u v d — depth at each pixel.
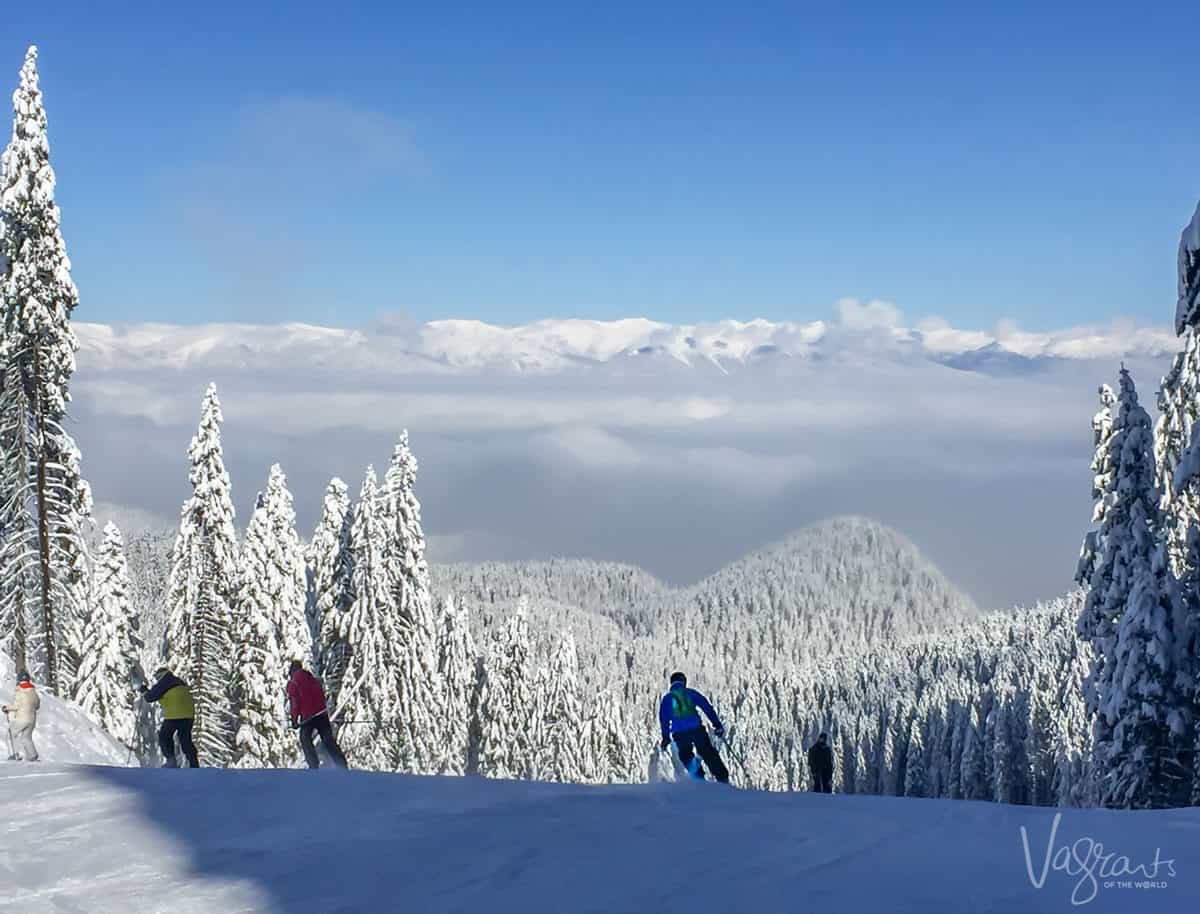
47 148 38.44
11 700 25.03
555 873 7.78
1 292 37.91
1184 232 24.52
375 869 7.98
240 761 50.25
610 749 84.56
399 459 57.38
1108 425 36.19
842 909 6.81
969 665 153.88
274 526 56.34
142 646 52.38
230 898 7.34
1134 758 30.41
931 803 10.73
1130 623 30.97
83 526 40.47
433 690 56.41
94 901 7.32
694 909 6.86
